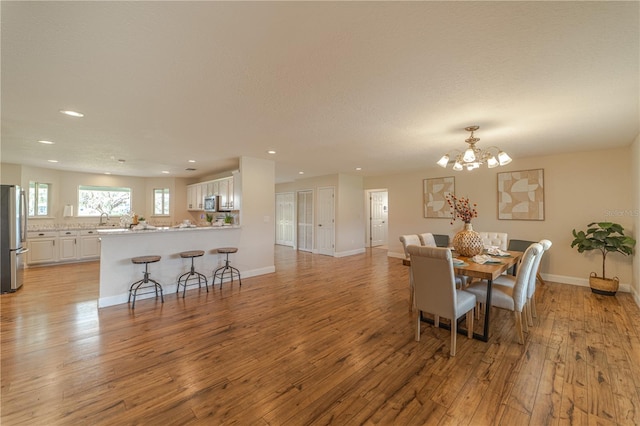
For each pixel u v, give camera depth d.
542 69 1.88
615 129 3.21
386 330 2.89
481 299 2.76
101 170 6.59
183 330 2.89
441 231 6.19
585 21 1.39
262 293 4.18
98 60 1.76
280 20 1.39
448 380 2.04
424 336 2.75
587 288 4.33
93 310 3.46
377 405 1.79
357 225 7.95
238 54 1.71
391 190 7.23
